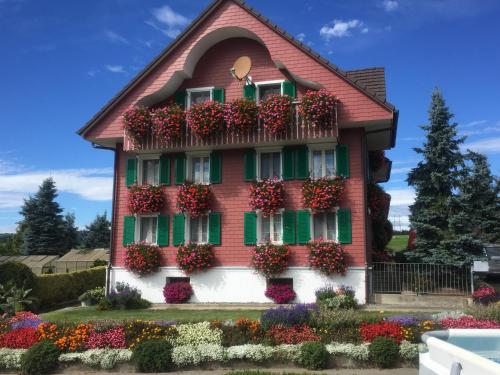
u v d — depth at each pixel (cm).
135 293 1652
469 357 340
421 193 1677
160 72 1703
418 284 1480
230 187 1670
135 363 896
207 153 1725
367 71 1853
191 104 1745
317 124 1508
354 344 896
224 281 1628
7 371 933
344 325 961
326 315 988
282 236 1598
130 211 1742
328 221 1590
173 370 891
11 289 1582
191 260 1620
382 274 1528
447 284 1488
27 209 4241
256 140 1581
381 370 842
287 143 1609
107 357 909
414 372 824
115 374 892
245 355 887
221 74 1728
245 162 1661
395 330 906
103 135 1741
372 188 1723
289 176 1616
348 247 1535
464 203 1602
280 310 991
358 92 1522
